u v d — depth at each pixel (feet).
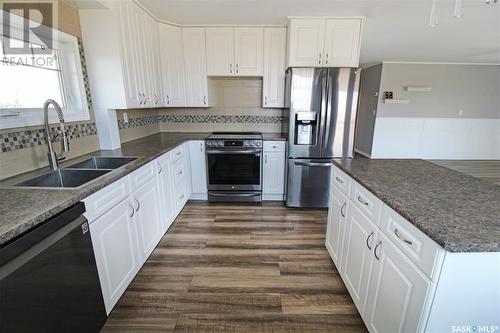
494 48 13.48
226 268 6.52
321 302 5.42
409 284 3.25
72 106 6.66
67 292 3.59
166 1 7.73
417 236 3.10
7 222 2.95
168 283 5.97
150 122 11.27
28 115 5.23
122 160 6.72
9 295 2.68
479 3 7.38
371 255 4.30
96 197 4.34
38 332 3.09
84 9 6.62
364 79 21.38
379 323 4.05
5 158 4.80
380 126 19.71
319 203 10.36
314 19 9.05
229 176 10.53
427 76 18.84
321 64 9.44
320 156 9.91
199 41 10.16
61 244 3.43
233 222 9.07
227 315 5.09
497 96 19.19
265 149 10.28
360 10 8.28
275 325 4.88
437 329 2.99
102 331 4.72
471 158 20.33
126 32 7.30
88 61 6.98
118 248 5.10
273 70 10.35
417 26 9.71
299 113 9.50
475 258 2.73
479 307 2.89
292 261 6.81
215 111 11.96
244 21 9.57
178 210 9.22
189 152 10.41
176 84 10.42
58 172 5.54
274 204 10.77
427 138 19.94
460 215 3.22
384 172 5.24
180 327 4.83
